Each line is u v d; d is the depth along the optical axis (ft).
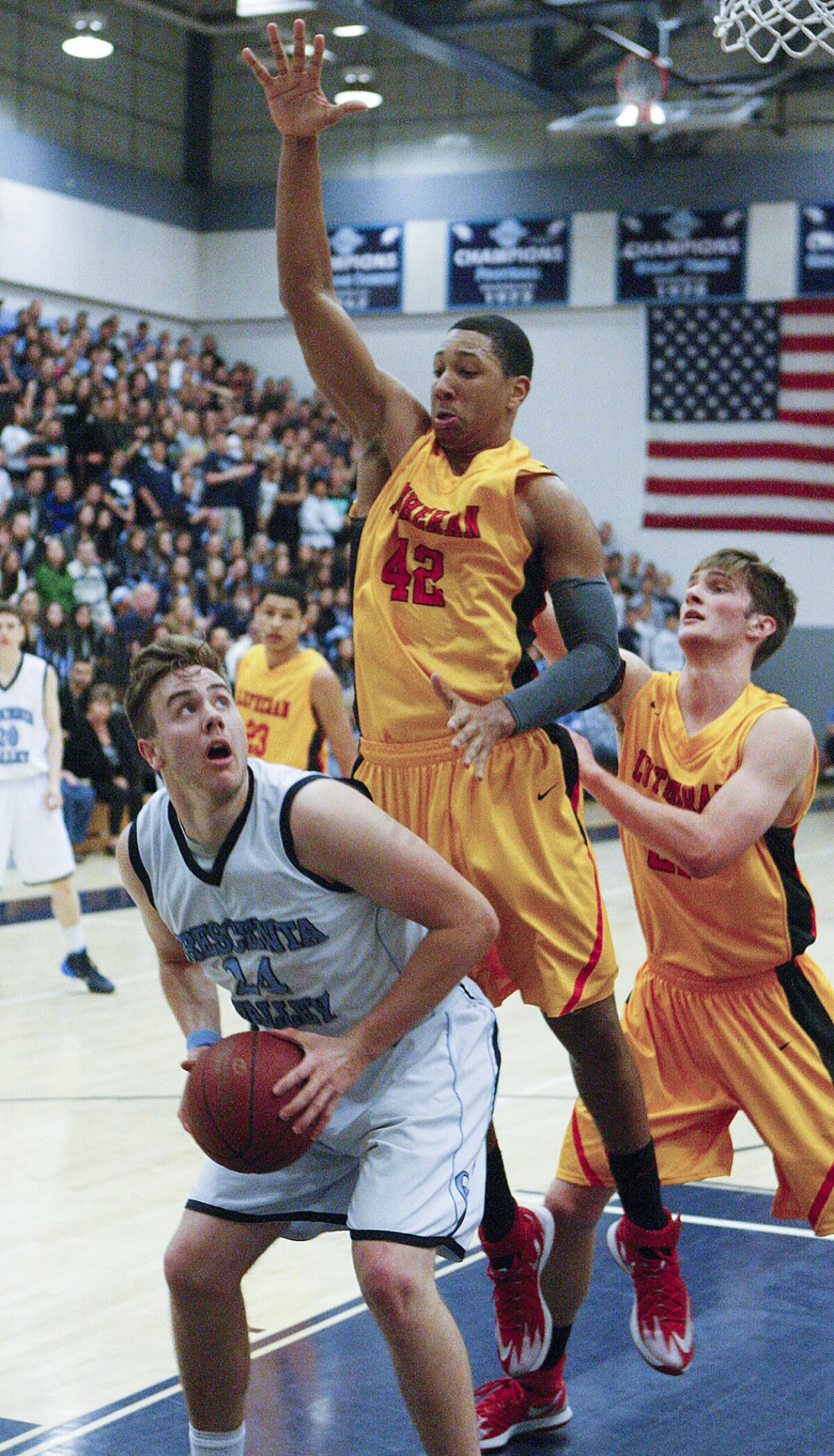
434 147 60.29
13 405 44.93
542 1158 15.31
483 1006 8.30
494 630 8.63
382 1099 7.77
